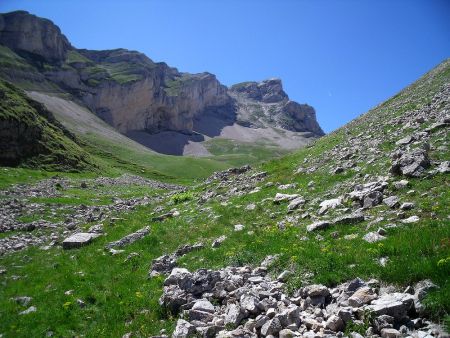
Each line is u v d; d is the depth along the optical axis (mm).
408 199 16578
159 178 126625
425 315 9258
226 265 15844
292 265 13648
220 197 30312
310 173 28688
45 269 20438
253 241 17625
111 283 17156
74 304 15555
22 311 15883
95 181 69562
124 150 187000
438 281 9961
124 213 32625
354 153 29125
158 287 15438
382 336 9031
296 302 11445
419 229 13211
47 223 30984
